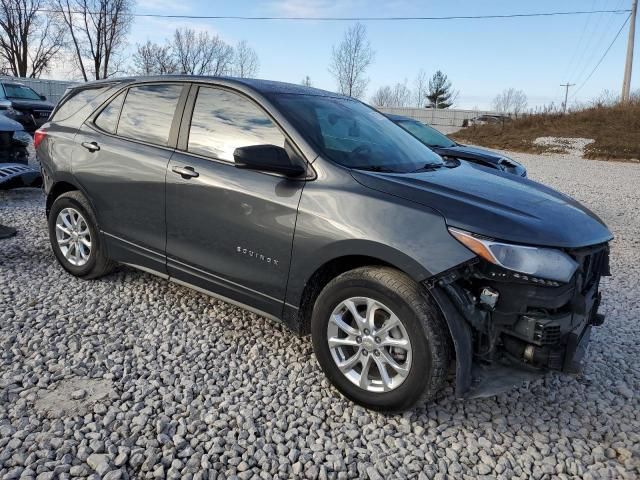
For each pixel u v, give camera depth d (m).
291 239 3.06
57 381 3.01
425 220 2.71
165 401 2.90
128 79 4.21
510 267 2.57
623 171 17.92
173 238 3.69
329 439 2.71
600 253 3.21
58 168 4.36
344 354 3.04
